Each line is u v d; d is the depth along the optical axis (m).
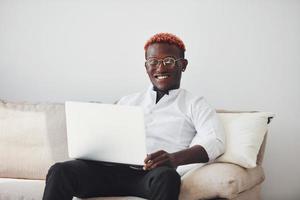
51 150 2.60
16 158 2.62
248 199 2.24
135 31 3.03
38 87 3.16
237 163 2.20
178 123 2.38
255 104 2.90
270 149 2.91
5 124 2.67
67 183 2.03
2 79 3.19
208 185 2.03
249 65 2.90
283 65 2.87
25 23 3.15
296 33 2.85
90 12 3.07
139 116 1.98
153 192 1.96
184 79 2.98
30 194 2.27
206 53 2.95
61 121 2.64
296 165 2.88
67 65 3.12
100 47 3.07
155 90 2.48
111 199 2.12
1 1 3.17
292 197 2.90
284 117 2.88
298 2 2.85
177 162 2.08
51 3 3.12
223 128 2.33
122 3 3.04
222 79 2.93
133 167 2.16
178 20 2.97
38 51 3.15
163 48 2.42
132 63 3.04
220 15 2.92
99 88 3.08
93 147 2.11
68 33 3.11
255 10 2.88
